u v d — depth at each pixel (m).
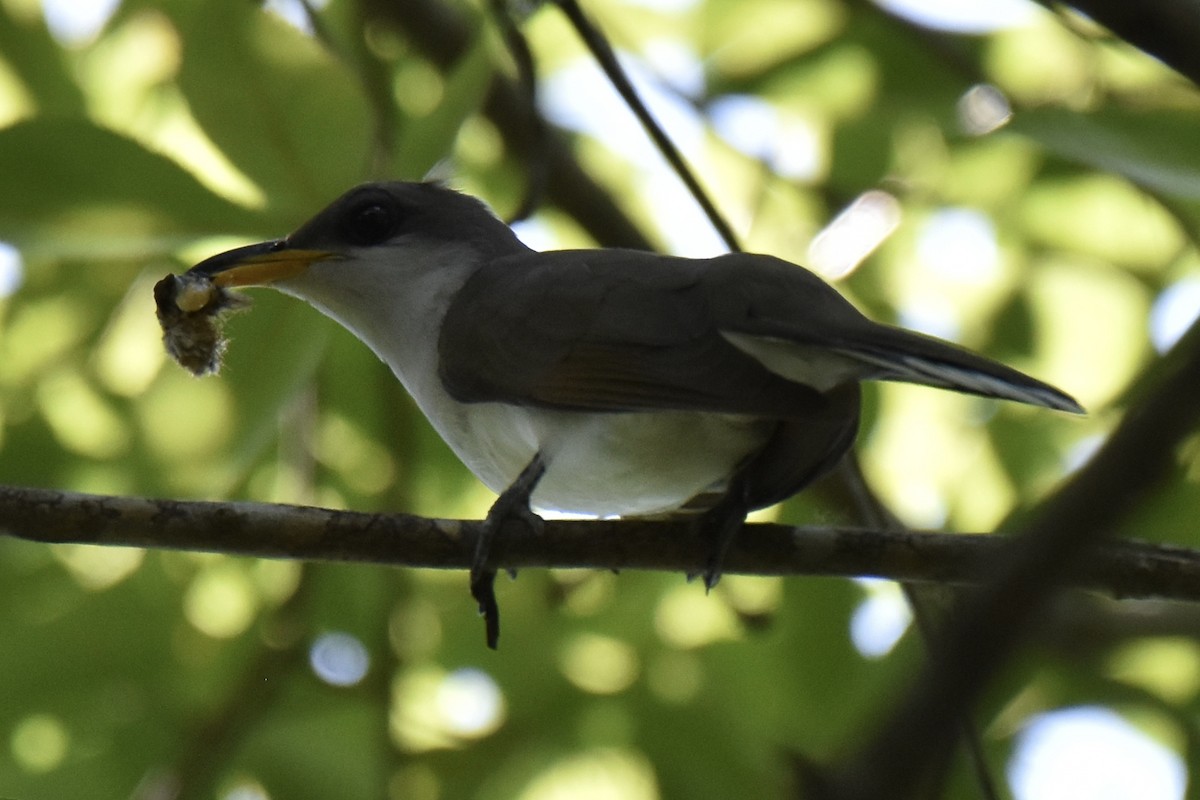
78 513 7.32
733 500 8.13
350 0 10.97
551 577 11.34
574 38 13.39
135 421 8.55
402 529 7.70
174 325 8.60
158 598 10.58
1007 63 12.09
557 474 8.49
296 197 8.05
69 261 10.62
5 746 10.13
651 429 8.09
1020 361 12.23
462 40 12.00
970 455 12.14
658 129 9.05
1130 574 7.70
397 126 9.79
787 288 7.78
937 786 3.26
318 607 10.84
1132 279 12.60
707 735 10.45
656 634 11.09
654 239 13.63
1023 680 9.95
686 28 13.16
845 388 7.74
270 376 8.32
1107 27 7.32
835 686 10.33
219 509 7.48
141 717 10.24
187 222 7.82
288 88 8.10
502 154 12.92
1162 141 8.50
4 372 10.27
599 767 10.71
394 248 9.85
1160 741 11.01
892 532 7.86
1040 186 12.65
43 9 10.48
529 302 8.60
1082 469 3.50
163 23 9.62
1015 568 3.37
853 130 12.27
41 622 10.27
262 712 10.16
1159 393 3.48
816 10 12.50
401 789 10.26
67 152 7.62
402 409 10.91
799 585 10.52
